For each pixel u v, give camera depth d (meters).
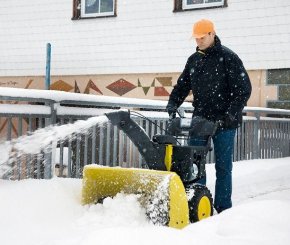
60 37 12.28
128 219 3.12
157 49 11.11
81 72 12.05
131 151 5.89
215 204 4.16
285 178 6.00
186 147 3.45
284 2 9.67
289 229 2.48
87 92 11.98
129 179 3.29
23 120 4.84
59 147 5.23
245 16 10.09
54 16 12.34
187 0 10.87
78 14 12.10
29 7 12.66
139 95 11.34
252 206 2.88
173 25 10.92
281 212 2.75
